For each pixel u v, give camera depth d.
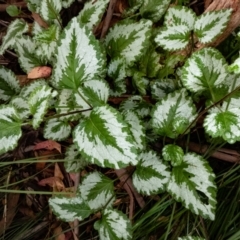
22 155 0.44
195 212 0.35
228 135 0.31
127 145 0.31
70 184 0.43
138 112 0.39
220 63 0.34
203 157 0.38
